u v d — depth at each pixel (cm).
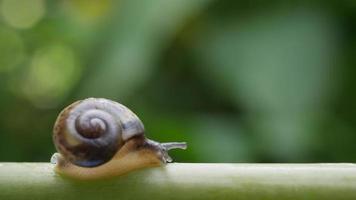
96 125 21
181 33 33
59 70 51
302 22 32
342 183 20
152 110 34
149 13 30
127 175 20
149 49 30
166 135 30
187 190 20
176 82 35
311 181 20
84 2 43
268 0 33
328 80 31
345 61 32
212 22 33
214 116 32
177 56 35
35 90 51
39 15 48
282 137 30
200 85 35
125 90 30
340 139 31
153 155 22
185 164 20
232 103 33
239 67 32
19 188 20
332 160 31
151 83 35
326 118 31
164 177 20
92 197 20
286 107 30
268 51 32
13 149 39
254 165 20
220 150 30
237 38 32
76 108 22
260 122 30
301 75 31
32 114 44
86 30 42
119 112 22
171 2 30
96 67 32
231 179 20
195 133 30
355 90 32
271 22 33
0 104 44
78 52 43
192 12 30
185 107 35
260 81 31
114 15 32
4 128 41
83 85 36
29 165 20
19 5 49
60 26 46
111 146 21
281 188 20
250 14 33
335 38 32
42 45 49
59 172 20
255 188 20
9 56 50
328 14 33
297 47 32
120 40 30
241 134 31
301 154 30
